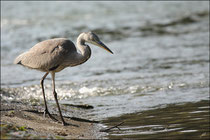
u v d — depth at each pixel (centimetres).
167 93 1263
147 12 3131
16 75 1608
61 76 1596
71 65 1012
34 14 3092
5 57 1920
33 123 916
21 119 936
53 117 998
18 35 2427
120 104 1163
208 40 2139
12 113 979
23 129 811
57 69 1005
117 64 1755
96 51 2055
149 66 1681
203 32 2369
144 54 1916
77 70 1689
